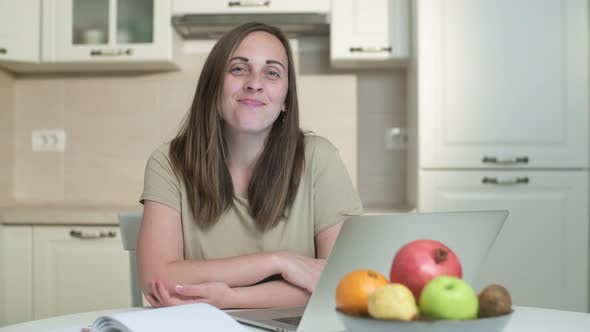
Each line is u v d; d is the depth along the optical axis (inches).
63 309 101.1
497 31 100.8
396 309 26.3
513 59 100.5
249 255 45.2
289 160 54.1
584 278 99.4
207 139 52.7
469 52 100.9
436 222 31.0
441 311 26.0
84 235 100.7
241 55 51.5
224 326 31.1
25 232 101.3
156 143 122.0
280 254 44.9
